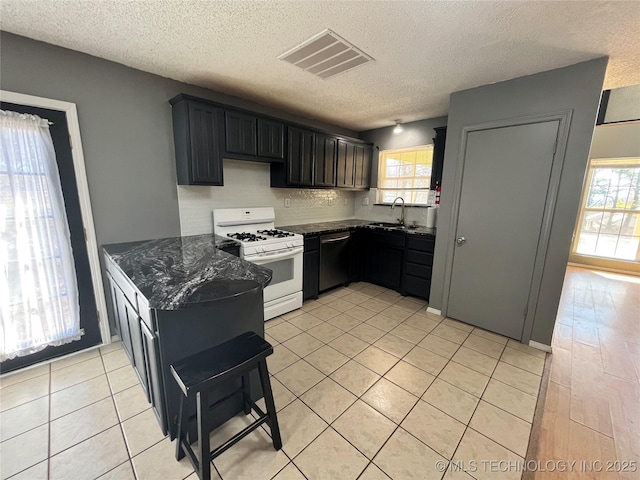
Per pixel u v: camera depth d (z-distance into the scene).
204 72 2.37
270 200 3.57
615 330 2.86
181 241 2.56
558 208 2.29
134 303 1.60
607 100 3.06
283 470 1.37
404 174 4.29
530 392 1.93
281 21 1.62
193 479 1.31
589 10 1.46
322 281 3.53
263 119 2.92
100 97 2.17
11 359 2.01
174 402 1.44
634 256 5.08
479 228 2.71
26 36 1.82
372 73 2.33
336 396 1.86
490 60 2.07
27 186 1.92
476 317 2.83
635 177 4.95
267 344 1.44
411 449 1.49
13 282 1.94
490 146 2.56
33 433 1.55
